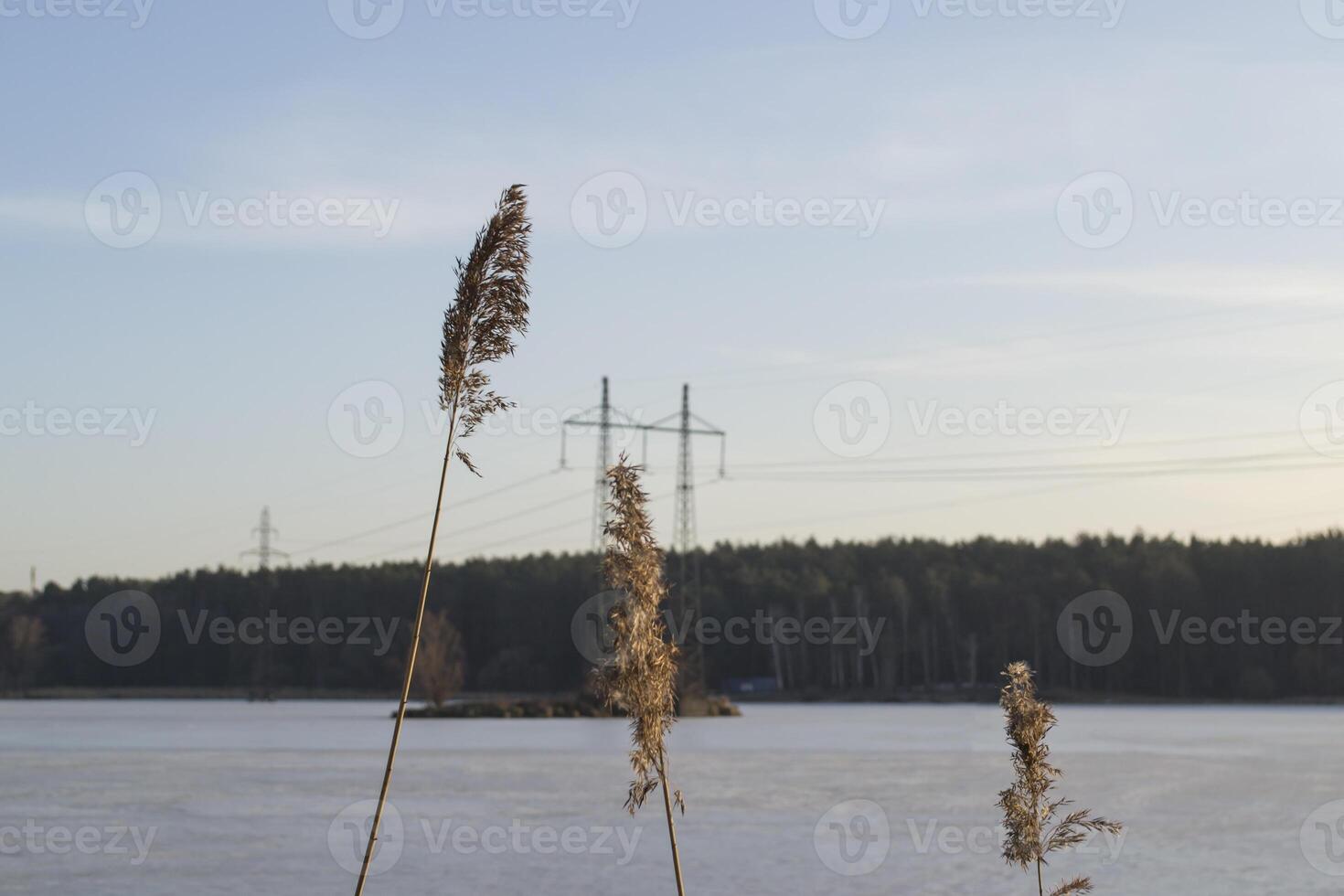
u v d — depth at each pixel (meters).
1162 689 163.62
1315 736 99.25
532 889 32.31
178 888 32.38
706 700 135.25
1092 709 156.75
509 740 94.56
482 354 11.74
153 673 196.75
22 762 73.75
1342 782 60.81
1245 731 107.75
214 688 195.12
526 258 11.80
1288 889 32.31
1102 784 60.41
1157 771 67.50
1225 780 61.91
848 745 88.31
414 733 103.81
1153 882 33.25
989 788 56.84
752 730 110.38
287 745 88.50
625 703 12.03
